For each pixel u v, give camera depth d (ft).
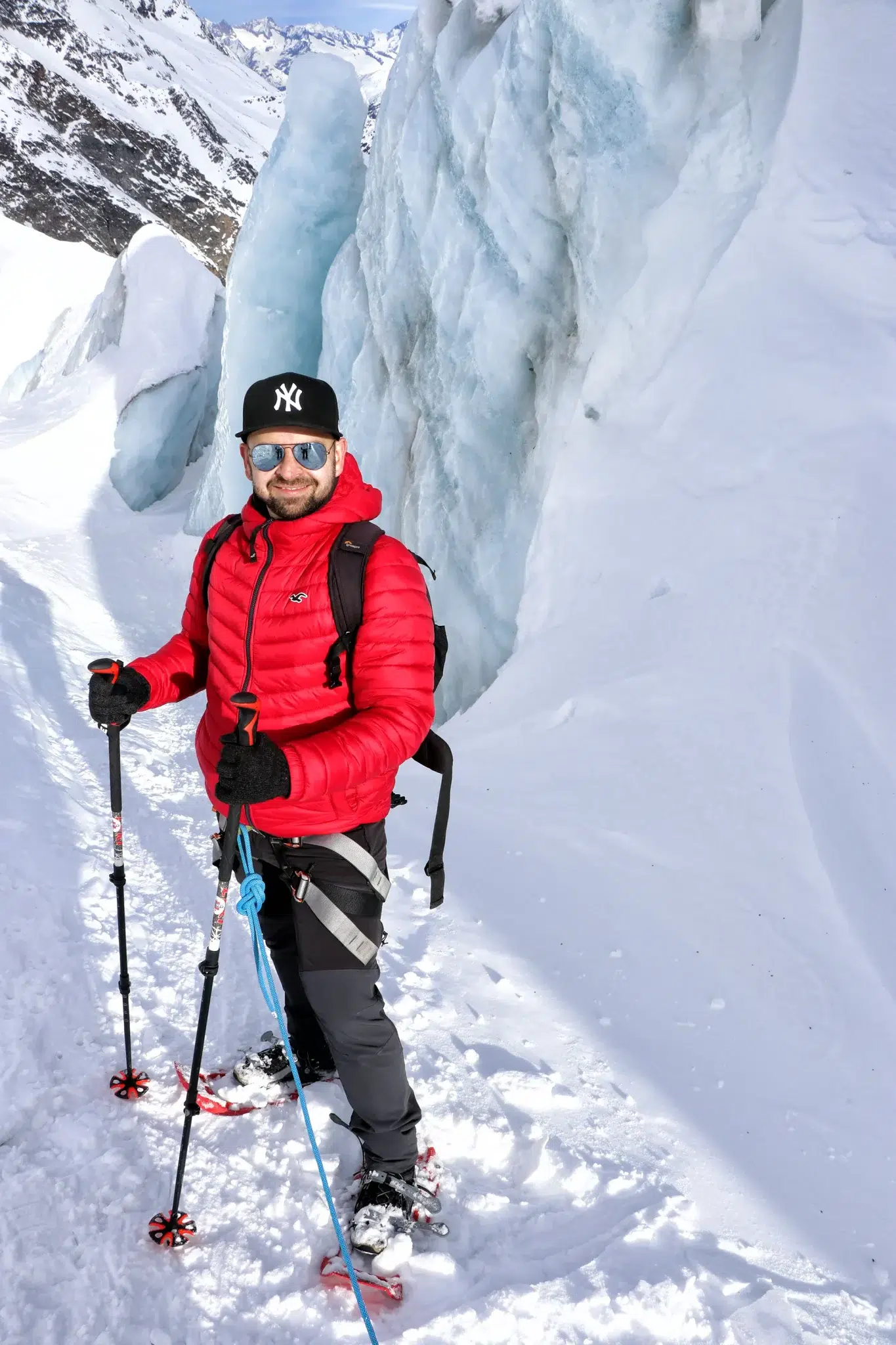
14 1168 7.61
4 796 14.60
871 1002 10.36
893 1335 6.84
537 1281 6.95
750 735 14.92
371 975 6.76
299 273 38.22
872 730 13.60
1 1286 6.59
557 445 22.66
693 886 12.82
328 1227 7.28
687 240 20.94
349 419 31.94
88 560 41.75
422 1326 6.51
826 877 12.22
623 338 21.52
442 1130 8.51
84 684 23.57
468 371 25.23
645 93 20.95
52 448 50.67
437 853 6.86
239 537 6.84
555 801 15.70
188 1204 7.39
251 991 10.40
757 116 20.70
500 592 24.07
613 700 17.17
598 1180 8.08
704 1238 7.57
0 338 83.97
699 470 18.93
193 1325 6.44
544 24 22.07
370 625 6.34
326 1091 8.59
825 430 17.42
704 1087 9.44
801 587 16.15
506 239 23.86
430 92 27.20
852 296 18.42
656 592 18.63
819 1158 8.52
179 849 14.34
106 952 10.96
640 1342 6.63
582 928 12.26
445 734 20.21
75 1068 8.89
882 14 20.74
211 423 57.98
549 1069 9.61
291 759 5.91
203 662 7.63
